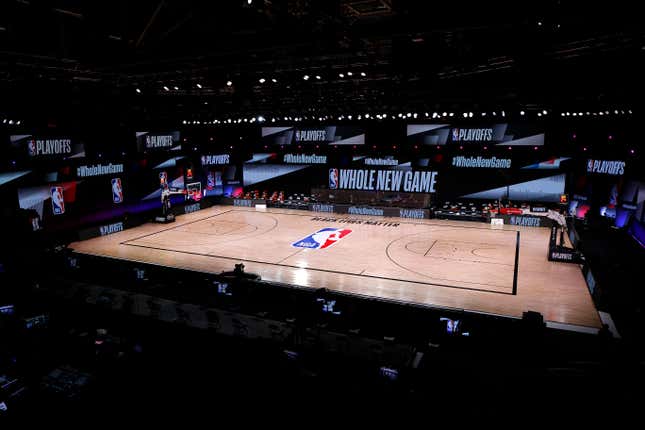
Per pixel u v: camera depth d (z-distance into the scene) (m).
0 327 10.97
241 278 15.97
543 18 8.26
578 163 27.70
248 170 37.22
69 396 7.40
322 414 6.53
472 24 8.66
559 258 20.17
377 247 22.94
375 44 11.05
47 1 8.22
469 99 21.69
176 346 9.28
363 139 32.97
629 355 8.78
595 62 12.81
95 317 13.07
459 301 15.31
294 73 16.03
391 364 8.70
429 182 31.45
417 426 6.07
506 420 5.72
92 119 24.47
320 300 13.97
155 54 11.92
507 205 29.88
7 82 16.08
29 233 17.92
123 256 21.22
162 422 6.63
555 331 11.33
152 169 30.81
